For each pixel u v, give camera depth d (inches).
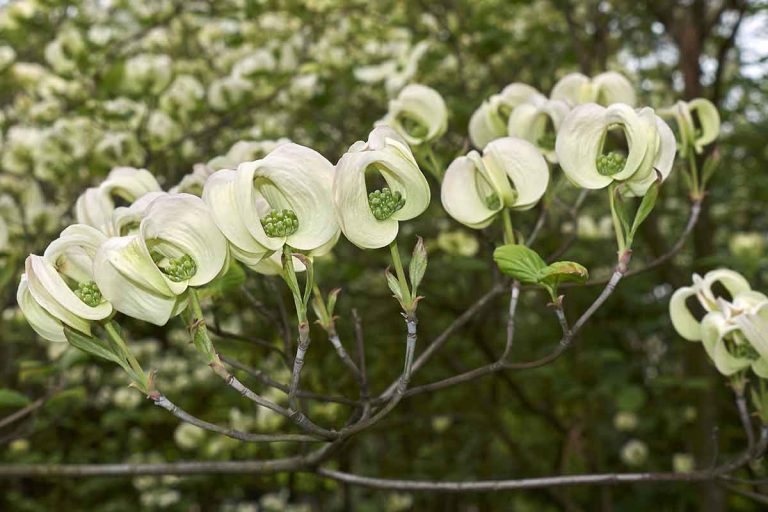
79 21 187.6
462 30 186.5
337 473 92.0
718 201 243.0
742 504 221.5
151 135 143.9
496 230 93.6
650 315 220.2
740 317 73.0
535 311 228.4
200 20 206.5
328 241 56.0
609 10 179.8
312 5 193.3
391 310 197.9
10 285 131.2
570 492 229.0
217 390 209.6
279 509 246.1
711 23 167.2
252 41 192.4
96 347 56.2
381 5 195.9
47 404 119.4
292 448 179.6
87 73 164.9
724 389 183.2
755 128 212.5
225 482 235.1
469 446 252.4
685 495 234.1
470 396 229.6
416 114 92.4
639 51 216.7
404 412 226.5
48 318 57.5
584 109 63.9
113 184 76.8
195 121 165.0
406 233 186.1
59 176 150.1
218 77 194.4
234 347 149.5
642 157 62.2
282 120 180.1
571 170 64.3
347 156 53.9
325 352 154.3
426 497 275.9
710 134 86.0
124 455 245.3
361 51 188.7
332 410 159.3
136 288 53.7
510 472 262.1
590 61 167.9
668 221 225.5
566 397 188.2
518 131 83.7
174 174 145.9
